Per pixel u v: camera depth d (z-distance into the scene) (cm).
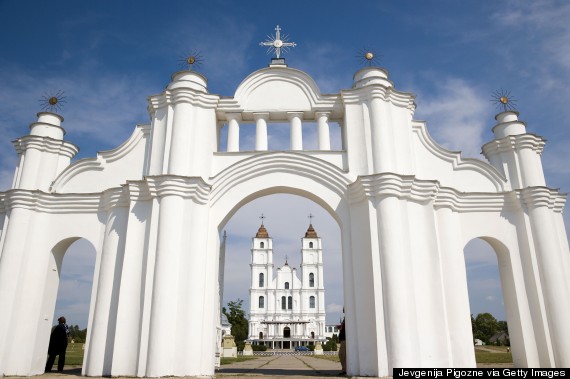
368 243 1345
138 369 1246
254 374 1425
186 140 1469
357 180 1386
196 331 1316
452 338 1346
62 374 1403
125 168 1557
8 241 1435
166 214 1348
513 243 1498
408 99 1541
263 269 8738
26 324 1405
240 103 1570
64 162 1606
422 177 1542
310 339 7731
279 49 1742
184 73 1559
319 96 1574
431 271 1367
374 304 1274
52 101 1678
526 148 1576
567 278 1456
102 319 1361
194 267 1363
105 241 1452
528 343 1405
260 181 1485
